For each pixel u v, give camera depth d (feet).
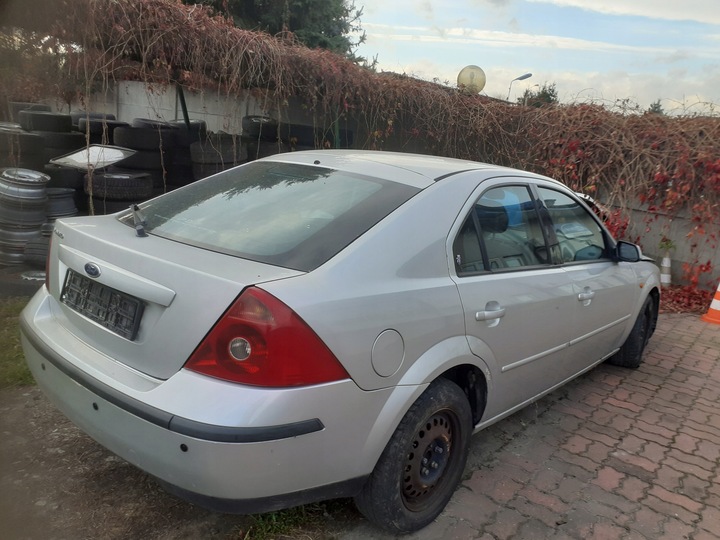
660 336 20.71
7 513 8.25
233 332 6.44
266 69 24.07
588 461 11.25
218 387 6.40
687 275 27.14
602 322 13.47
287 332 6.46
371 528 8.63
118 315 7.41
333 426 6.89
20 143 21.85
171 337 6.77
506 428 12.44
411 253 8.23
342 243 7.75
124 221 9.38
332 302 6.97
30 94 20.30
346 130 30.40
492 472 10.57
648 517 9.55
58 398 7.87
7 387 11.87
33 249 17.46
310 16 50.88
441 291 8.43
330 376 6.80
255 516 8.57
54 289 8.79
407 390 7.74
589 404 14.07
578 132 30.07
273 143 28.55
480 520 9.05
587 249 13.30
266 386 6.40
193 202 9.61
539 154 31.68
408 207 8.53
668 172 27.17
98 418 7.14
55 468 9.45
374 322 7.32
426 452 8.55
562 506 9.64
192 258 7.32
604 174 29.35
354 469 7.32
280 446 6.41
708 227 26.48
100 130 29.94
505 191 10.78
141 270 7.19
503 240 10.32
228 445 6.15
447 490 9.04
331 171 9.80
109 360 7.45
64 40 18.62
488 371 9.45
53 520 8.23
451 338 8.52
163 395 6.52
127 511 8.55
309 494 7.00
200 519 8.48
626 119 29.07
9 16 17.60
